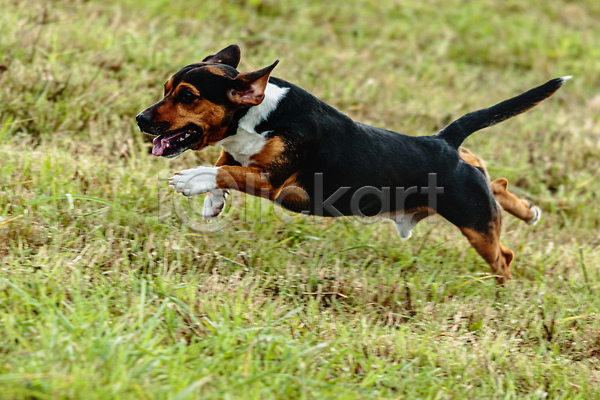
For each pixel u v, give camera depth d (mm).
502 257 9195
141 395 5465
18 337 5941
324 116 8008
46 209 8039
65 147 9938
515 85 16484
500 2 21047
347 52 16062
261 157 7707
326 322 7461
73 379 5441
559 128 14133
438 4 20078
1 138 9422
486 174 8969
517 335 8125
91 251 7520
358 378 6707
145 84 11914
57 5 14477
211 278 7691
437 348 7344
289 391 6078
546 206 11703
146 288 7230
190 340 6734
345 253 8930
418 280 8570
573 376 7426
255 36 15766
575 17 21250
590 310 8555
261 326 6906
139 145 10633
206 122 7492
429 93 14805
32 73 11117
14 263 7062
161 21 15367
